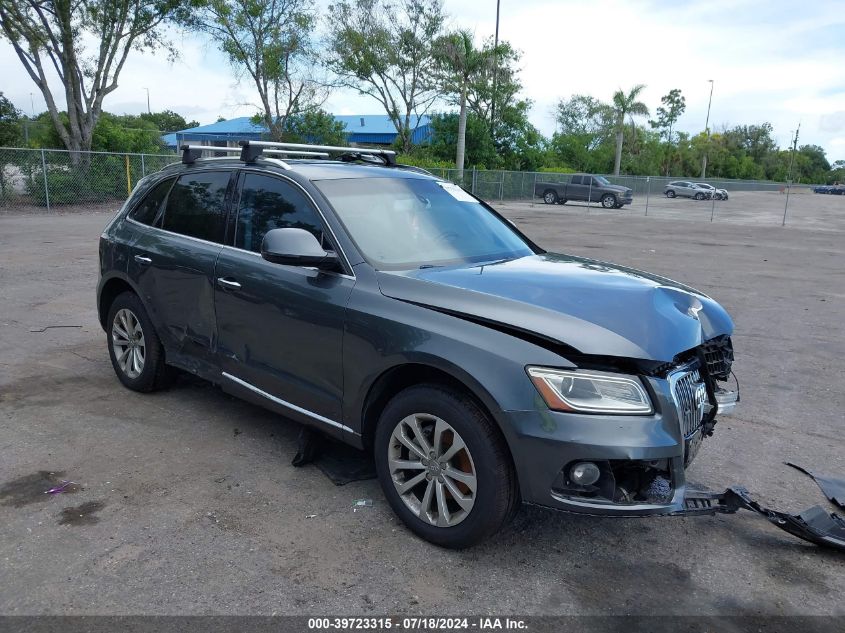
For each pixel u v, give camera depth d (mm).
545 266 3887
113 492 3754
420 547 3299
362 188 4121
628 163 61938
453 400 3104
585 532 3516
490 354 2969
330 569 3100
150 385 5152
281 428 4695
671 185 50188
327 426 3742
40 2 24734
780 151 109625
